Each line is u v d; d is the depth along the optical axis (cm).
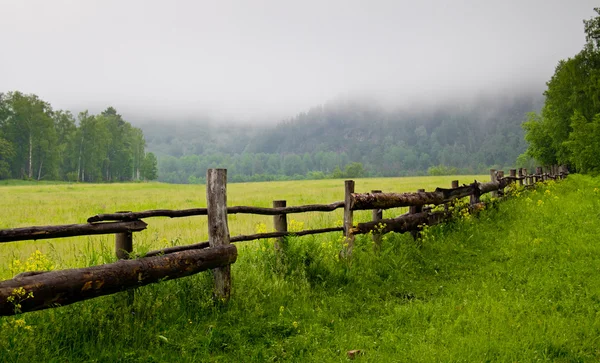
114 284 379
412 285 617
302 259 636
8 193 3803
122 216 443
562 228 899
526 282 586
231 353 405
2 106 9631
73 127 11381
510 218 1059
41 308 334
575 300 495
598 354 372
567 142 2673
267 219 1477
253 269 598
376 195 711
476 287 577
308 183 6322
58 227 389
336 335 440
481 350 379
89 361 366
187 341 416
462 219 950
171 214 486
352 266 648
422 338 413
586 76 3447
